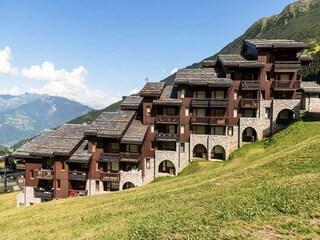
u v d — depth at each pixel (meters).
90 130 51.12
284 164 26.42
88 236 18.91
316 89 60.72
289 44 52.72
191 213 18.06
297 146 33.91
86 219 24.73
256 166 30.50
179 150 54.22
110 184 52.78
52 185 52.38
